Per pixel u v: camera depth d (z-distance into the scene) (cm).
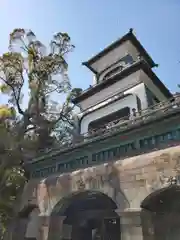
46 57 2145
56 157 1805
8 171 1884
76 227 1947
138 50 2720
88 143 1566
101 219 1877
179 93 1362
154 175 1161
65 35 2292
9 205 1872
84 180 1469
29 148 2109
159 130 1267
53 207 1587
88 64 2992
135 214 1166
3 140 1975
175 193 1306
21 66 2081
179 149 1121
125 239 1159
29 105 2180
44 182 1738
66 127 2745
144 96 2205
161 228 1291
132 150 1346
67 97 2491
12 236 1830
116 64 2780
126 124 1513
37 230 1802
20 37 2141
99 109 2531
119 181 1292
